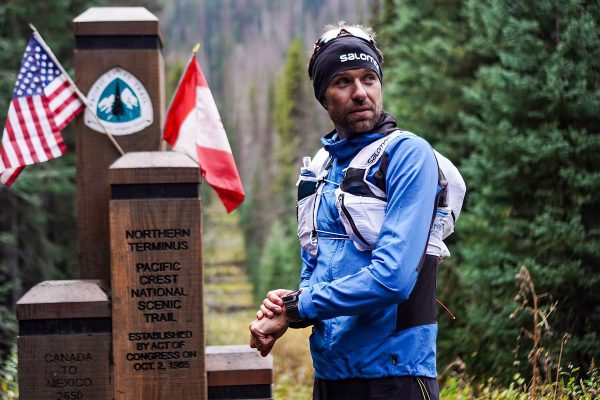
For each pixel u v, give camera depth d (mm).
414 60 13852
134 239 3484
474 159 9148
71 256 16125
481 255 8703
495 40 9398
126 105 3951
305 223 3139
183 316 3502
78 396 3520
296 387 8820
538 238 8367
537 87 8375
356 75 3035
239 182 4105
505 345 8180
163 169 3488
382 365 2898
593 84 8148
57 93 3898
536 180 8547
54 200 16078
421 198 2840
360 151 3014
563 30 8320
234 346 3984
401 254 2773
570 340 7242
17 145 3889
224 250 66250
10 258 14297
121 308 3486
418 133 13125
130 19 3932
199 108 4109
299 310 2883
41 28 14609
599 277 7551
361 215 2914
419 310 2936
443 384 7969
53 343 3520
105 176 3928
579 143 7957
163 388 3498
